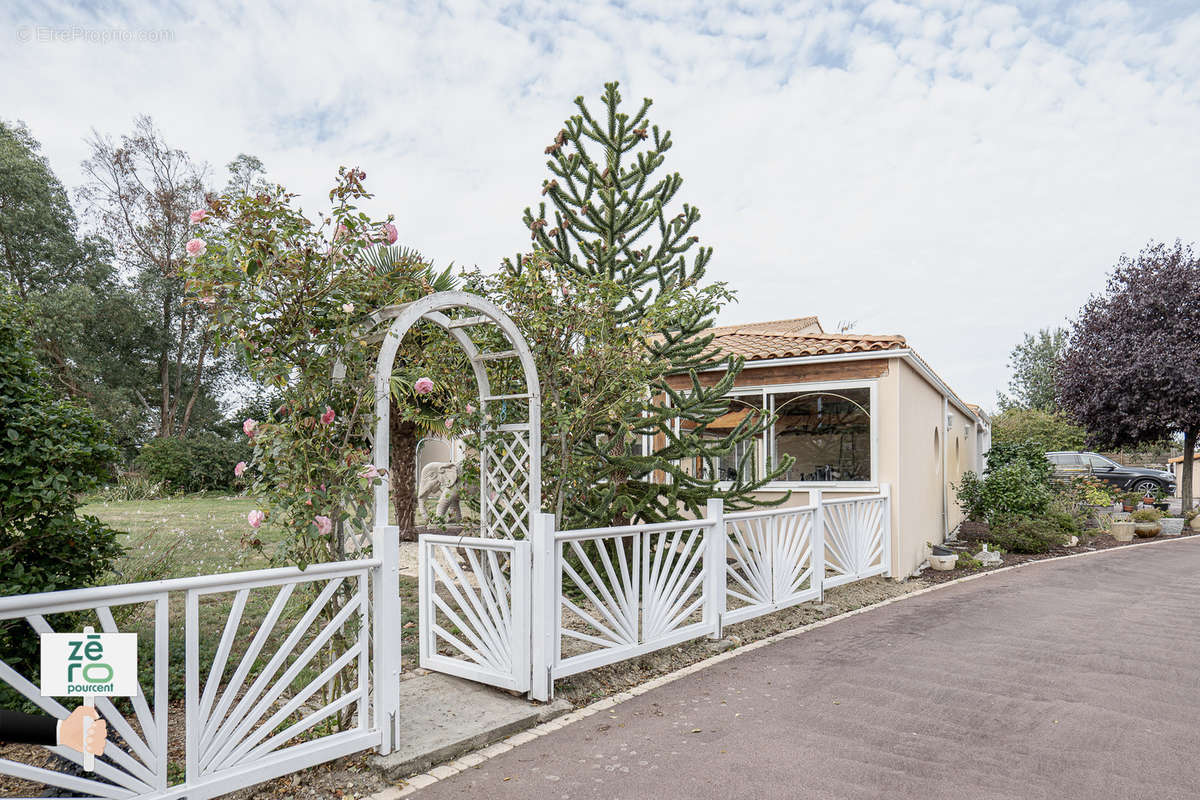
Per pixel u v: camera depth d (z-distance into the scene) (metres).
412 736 4.08
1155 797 3.42
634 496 8.22
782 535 7.44
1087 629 6.78
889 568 9.55
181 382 33.47
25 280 27.83
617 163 7.96
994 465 16.11
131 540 10.73
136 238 31.09
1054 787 3.52
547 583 4.72
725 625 6.48
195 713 3.13
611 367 6.48
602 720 4.53
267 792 3.46
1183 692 4.95
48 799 3.01
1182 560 11.52
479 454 6.22
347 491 3.87
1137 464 34.16
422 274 4.74
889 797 3.43
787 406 10.46
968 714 4.54
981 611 7.62
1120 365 18.77
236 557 9.23
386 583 3.87
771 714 4.58
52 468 4.41
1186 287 18.17
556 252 7.90
